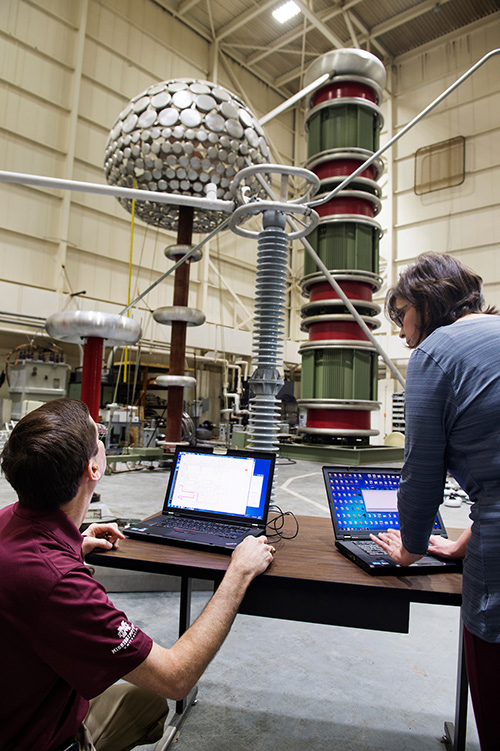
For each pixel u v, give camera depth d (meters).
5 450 0.69
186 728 1.23
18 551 0.63
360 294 5.80
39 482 0.66
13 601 0.60
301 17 8.48
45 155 6.84
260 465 1.26
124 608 1.95
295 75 9.79
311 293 6.22
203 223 5.66
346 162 5.68
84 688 0.62
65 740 0.67
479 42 8.47
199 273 8.69
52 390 5.93
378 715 1.31
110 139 4.58
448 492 4.19
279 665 1.56
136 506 3.38
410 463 0.87
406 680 1.49
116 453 5.30
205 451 1.33
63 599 0.61
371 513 1.24
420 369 0.87
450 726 1.22
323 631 1.82
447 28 8.74
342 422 5.90
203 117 4.15
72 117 6.97
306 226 1.93
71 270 7.12
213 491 1.28
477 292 0.95
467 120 8.41
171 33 8.32
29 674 0.61
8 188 6.55
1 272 6.49
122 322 3.06
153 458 4.91
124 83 7.66
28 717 0.62
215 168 4.34
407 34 8.94
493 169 8.09
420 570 1.03
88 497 0.77
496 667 0.77
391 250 9.02
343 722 1.28
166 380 4.86
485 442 0.79
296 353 9.82
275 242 1.86
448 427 0.84
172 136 4.13
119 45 7.59
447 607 2.10
